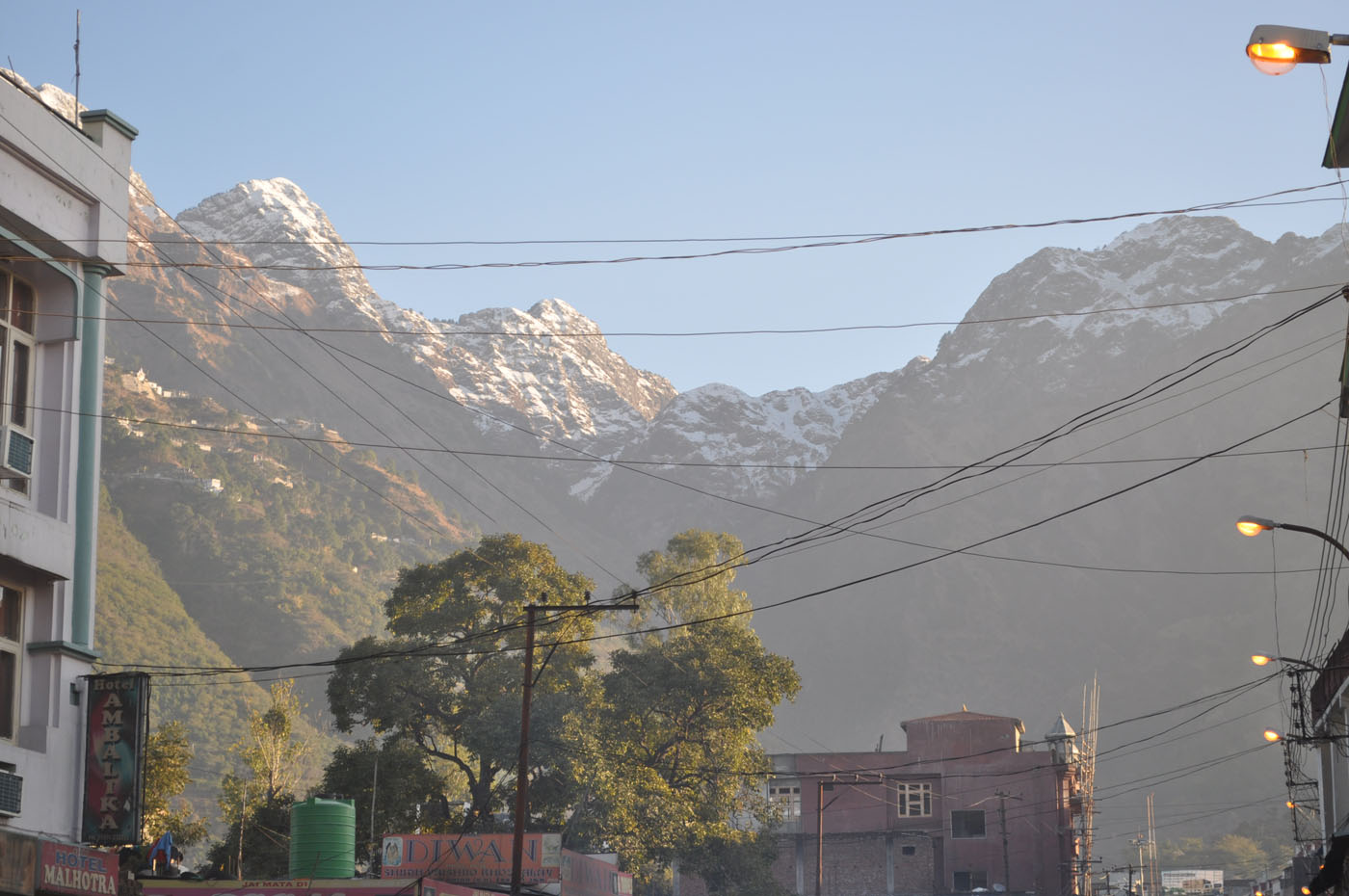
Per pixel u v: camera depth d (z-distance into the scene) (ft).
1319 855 175.63
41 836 81.25
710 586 327.67
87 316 90.12
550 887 150.71
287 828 211.20
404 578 242.17
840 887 369.71
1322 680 139.13
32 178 85.76
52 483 86.69
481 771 227.81
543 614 234.79
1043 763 370.94
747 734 262.06
